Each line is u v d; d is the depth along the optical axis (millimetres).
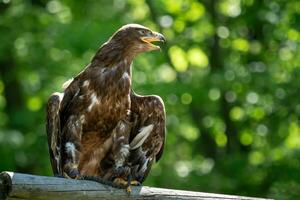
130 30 9656
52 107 9414
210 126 21828
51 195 7836
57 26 19984
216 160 21047
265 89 20312
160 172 20250
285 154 19359
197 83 20250
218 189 19062
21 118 19688
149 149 9867
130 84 9680
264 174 19391
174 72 21531
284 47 21328
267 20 20922
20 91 20484
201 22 21828
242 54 21625
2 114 20719
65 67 20344
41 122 19859
